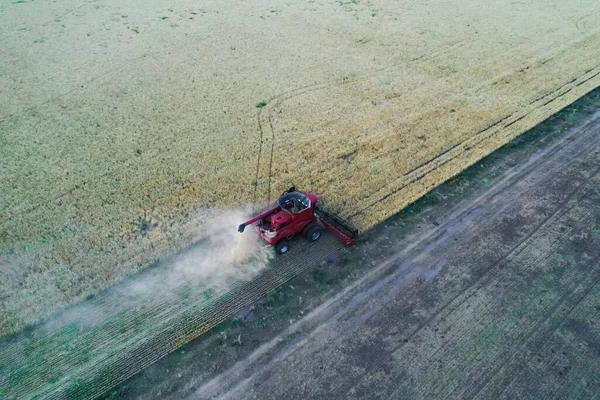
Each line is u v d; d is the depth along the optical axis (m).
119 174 20.98
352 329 14.02
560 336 13.71
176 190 19.89
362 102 26.44
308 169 21.02
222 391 12.50
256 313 14.59
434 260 16.34
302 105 26.28
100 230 17.86
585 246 16.81
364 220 18.08
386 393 12.35
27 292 15.36
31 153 22.67
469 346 13.47
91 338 13.93
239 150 22.45
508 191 19.62
